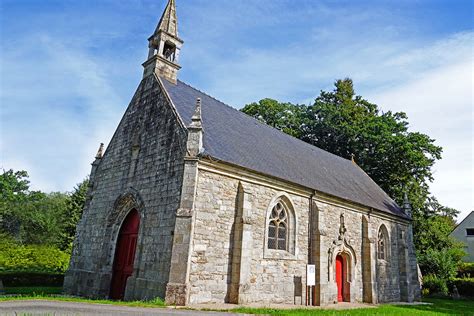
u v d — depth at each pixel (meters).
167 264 12.63
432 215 35.62
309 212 17.81
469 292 28.55
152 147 15.77
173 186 13.72
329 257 18.12
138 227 15.68
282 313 11.27
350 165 29.45
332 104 43.03
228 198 14.13
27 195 58.91
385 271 22.55
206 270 12.75
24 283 21.27
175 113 15.17
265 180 15.55
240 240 13.77
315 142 39.09
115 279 15.86
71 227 37.25
